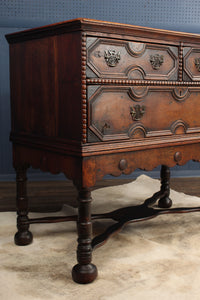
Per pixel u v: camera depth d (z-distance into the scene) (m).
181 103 2.11
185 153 2.20
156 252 2.21
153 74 1.95
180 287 1.82
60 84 1.80
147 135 1.97
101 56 1.73
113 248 2.27
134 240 2.39
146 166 2.00
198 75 2.16
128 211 2.50
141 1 4.20
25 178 2.27
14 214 2.87
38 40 1.91
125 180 4.29
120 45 1.79
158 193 3.00
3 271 1.97
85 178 1.75
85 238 1.84
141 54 1.88
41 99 1.94
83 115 1.69
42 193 3.69
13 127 2.22
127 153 1.90
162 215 2.88
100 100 1.75
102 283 1.86
